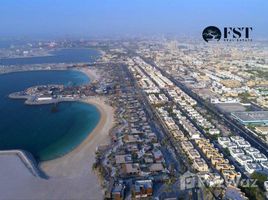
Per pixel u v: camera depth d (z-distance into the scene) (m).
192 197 185.00
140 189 193.12
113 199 187.12
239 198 182.00
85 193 192.75
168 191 193.25
